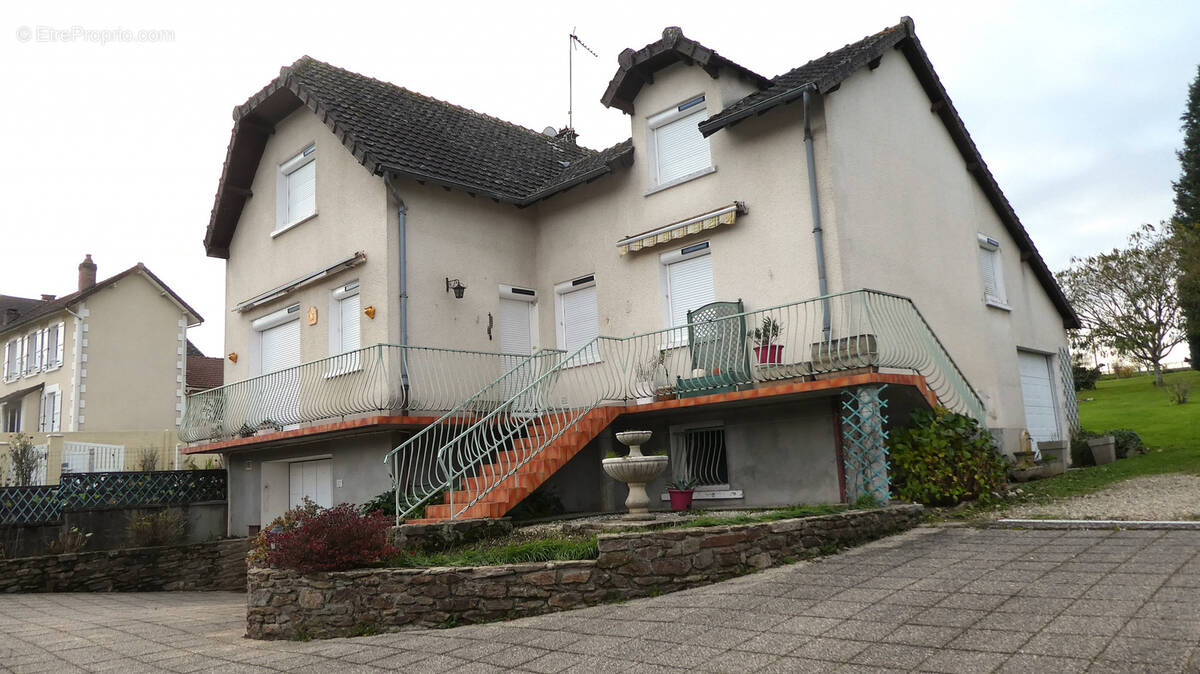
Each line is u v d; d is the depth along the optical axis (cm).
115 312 2900
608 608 697
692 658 522
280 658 681
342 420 1342
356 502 1346
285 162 1642
